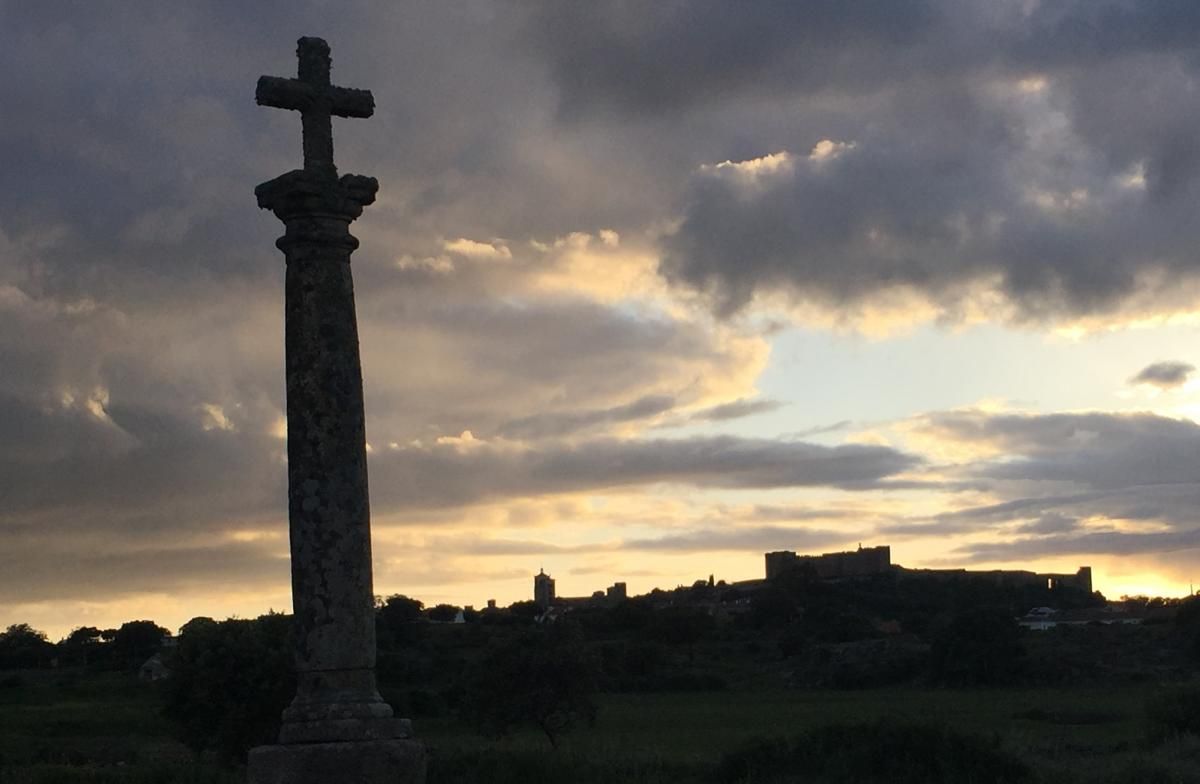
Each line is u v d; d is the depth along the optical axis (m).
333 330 16.17
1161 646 120.56
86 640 154.25
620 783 33.88
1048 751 44.34
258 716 51.47
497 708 60.78
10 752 59.28
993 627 112.25
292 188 16.19
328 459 15.88
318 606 15.63
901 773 34.06
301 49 17.00
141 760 55.84
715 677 120.69
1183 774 34.03
